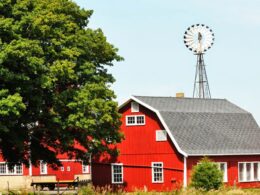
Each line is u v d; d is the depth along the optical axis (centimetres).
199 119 7544
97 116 5991
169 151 7069
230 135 7619
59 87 6028
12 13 5422
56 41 5806
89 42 6275
